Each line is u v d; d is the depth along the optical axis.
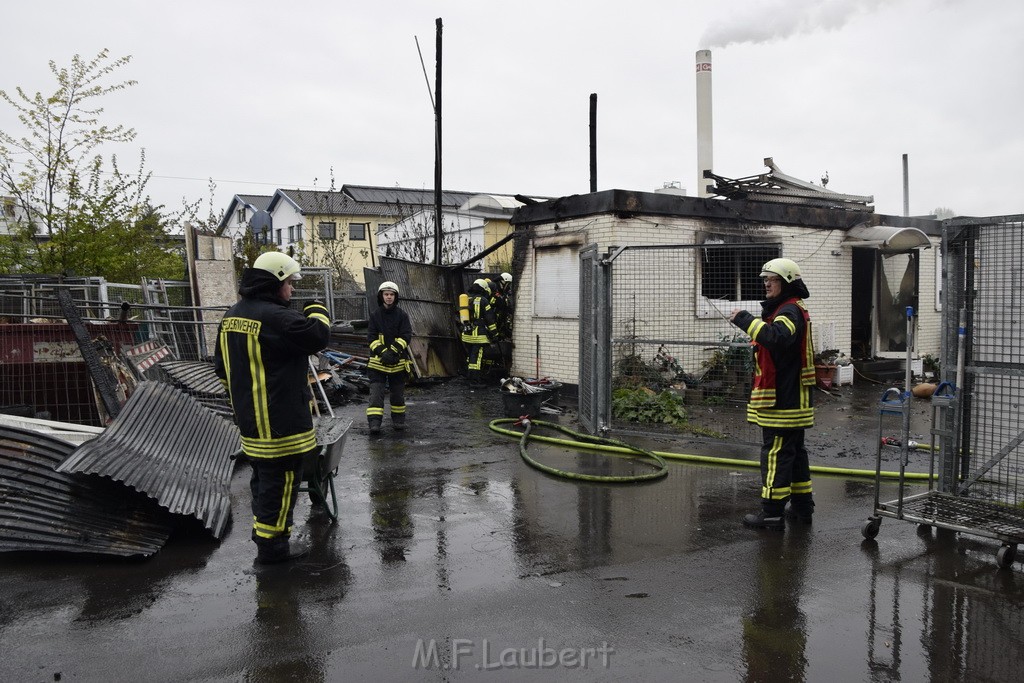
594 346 8.38
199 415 6.84
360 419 9.95
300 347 4.42
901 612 4.03
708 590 4.31
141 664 3.39
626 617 3.95
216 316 12.27
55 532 4.57
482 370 12.81
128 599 4.09
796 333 5.15
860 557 4.87
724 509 5.94
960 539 5.23
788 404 5.29
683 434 8.62
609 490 6.48
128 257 14.02
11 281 11.06
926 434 8.96
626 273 10.73
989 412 5.38
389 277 13.16
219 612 3.94
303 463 4.94
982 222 5.21
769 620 3.92
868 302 14.80
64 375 8.54
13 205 13.48
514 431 8.81
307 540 5.11
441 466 7.28
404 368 8.96
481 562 4.73
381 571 4.55
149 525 4.95
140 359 8.05
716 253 11.45
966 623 3.90
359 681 3.28
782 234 12.32
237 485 6.41
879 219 13.72
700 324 11.15
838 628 3.83
